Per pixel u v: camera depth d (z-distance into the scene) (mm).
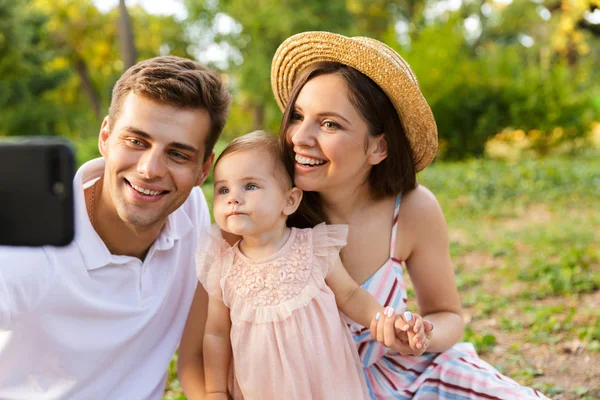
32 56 28453
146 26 31953
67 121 30266
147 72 2023
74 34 32031
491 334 4148
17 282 1904
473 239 7078
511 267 5797
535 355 3861
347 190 2344
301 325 2031
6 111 28938
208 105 2072
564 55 19562
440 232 2488
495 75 14781
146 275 2184
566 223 7812
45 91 30141
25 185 1170
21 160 1166
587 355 3781
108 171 2062
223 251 2158
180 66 2096
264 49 24969
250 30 25141
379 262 2418
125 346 2160
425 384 2355
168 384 3559
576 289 5043
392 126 2303
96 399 2135
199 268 2146
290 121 2236
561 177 10523
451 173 10969
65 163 1169
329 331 2066
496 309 4770
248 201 2037
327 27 24969
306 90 2197
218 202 2082
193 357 2236
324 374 2029
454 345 2490
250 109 29797
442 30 15266
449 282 2520
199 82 2049
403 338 2062
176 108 2010
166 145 2010
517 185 10117
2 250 1944
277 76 2545
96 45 32750
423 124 2348
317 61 2344
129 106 2008
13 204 1176
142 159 2006
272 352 2020
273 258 2082
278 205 2084
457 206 9102
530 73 14930
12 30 26578
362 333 2336
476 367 2330
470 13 30312
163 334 2307
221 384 2158
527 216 8516
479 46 29969
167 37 31844
